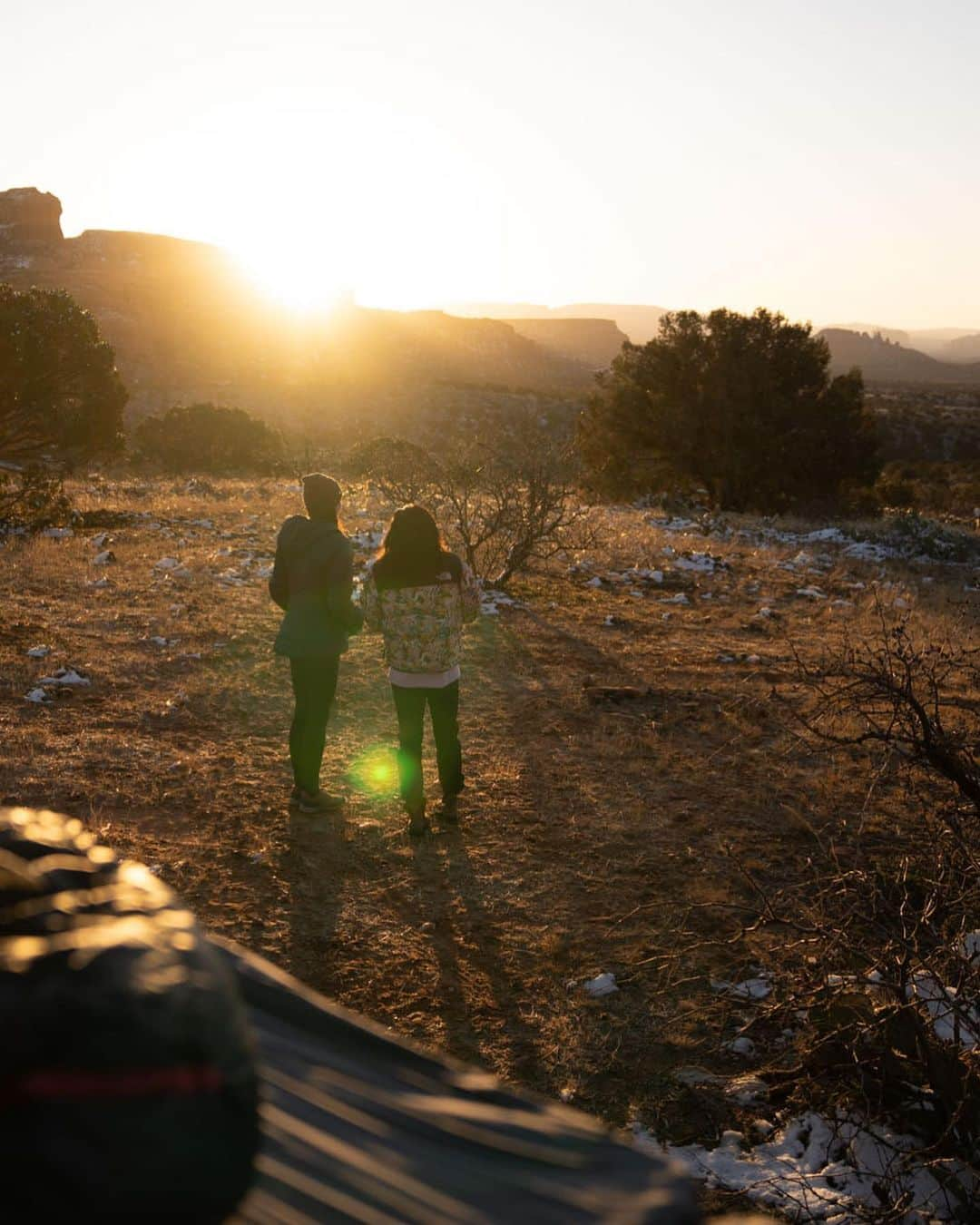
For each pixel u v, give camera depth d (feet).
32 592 36.22
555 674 31.35
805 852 20.26
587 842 20.52
